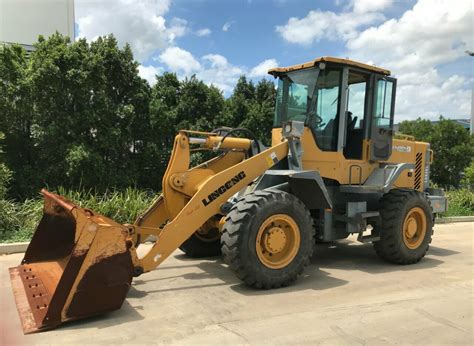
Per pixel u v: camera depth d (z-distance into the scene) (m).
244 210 4.58
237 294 4.61
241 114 13.61
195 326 3.72
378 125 6.36
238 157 6.04
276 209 4.72
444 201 7.51
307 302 4.39
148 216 5.38
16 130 9.96
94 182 9.59
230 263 4.56
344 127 6.03
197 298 4.46
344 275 5.56
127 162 10.93
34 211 7.71
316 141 5.82
